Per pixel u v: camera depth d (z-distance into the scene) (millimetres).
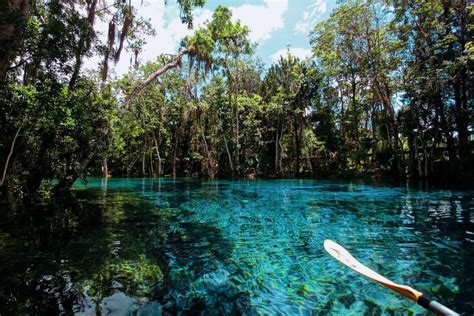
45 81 9062
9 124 10031
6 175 10742
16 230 6781
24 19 7109
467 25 16438
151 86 30797
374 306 3145
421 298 2508
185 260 4652
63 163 13625
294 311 3057
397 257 4605
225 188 17938
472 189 13859
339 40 22750
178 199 12711
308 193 14117
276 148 29000
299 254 4918
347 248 5133
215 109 32219
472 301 3166
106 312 2984
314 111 29531
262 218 8102
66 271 4148
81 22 8820
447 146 18703
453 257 4543
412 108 19188
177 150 38094
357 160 23719
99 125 13656
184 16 13195
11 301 3225
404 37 18641
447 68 16219
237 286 3684
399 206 9555
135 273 4086
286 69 29078
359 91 27797
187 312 3029
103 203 11469
